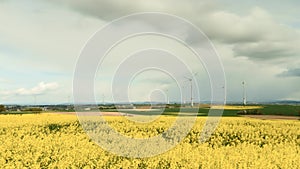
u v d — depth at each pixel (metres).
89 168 10.93
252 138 17.39
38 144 14.12
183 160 11.52
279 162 11.01
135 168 11.08
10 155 12.55
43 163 11.85
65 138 15.70
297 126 21.31
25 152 13.15
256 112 37.00
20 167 11.02
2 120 22.69
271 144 15.02
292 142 16.72
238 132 19.11
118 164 11.34
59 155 12.31
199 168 10.70
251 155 11.99
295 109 44.28
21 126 20.70
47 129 20.12
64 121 22.33
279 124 22.20
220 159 11.12
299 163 11.20
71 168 11.27
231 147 13.90
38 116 25.14
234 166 10.63
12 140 15.33
